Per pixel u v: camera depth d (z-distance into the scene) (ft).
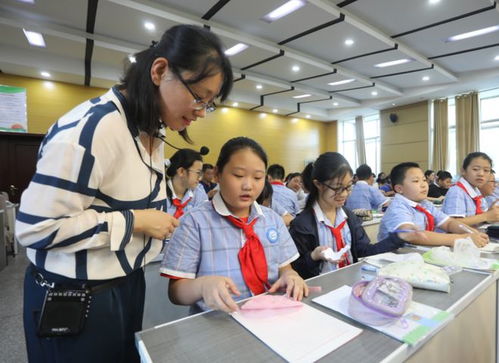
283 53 16.83
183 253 2.62
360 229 4.49
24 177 17.56
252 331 1.78
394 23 14.55
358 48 16.80
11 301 7.56
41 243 1.72
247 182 2.68
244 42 15.17
